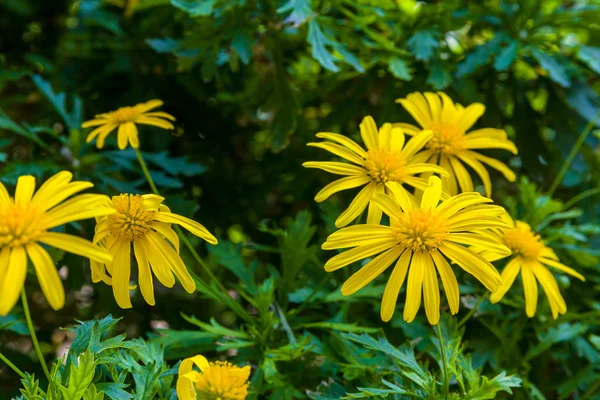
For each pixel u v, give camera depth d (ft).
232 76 2.20
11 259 1.31
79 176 1.86
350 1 1.87
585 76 2.11
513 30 1.93
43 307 2.31
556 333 1.70
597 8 1.90
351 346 1.62
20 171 1.82
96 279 1.43
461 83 1.90
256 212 2.23
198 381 1.39
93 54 2.23
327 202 1.77
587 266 1.86
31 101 2.40
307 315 1.78
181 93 2.20
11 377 1.93
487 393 1.47
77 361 1.43
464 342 1.69
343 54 1.82
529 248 1.59
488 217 1.43
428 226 1.41
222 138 2.28
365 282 1.41
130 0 2.01
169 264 1.43
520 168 2.13
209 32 1.86
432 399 1.47
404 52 1.86
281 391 1.56
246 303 1.95
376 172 1.50
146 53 2.18
